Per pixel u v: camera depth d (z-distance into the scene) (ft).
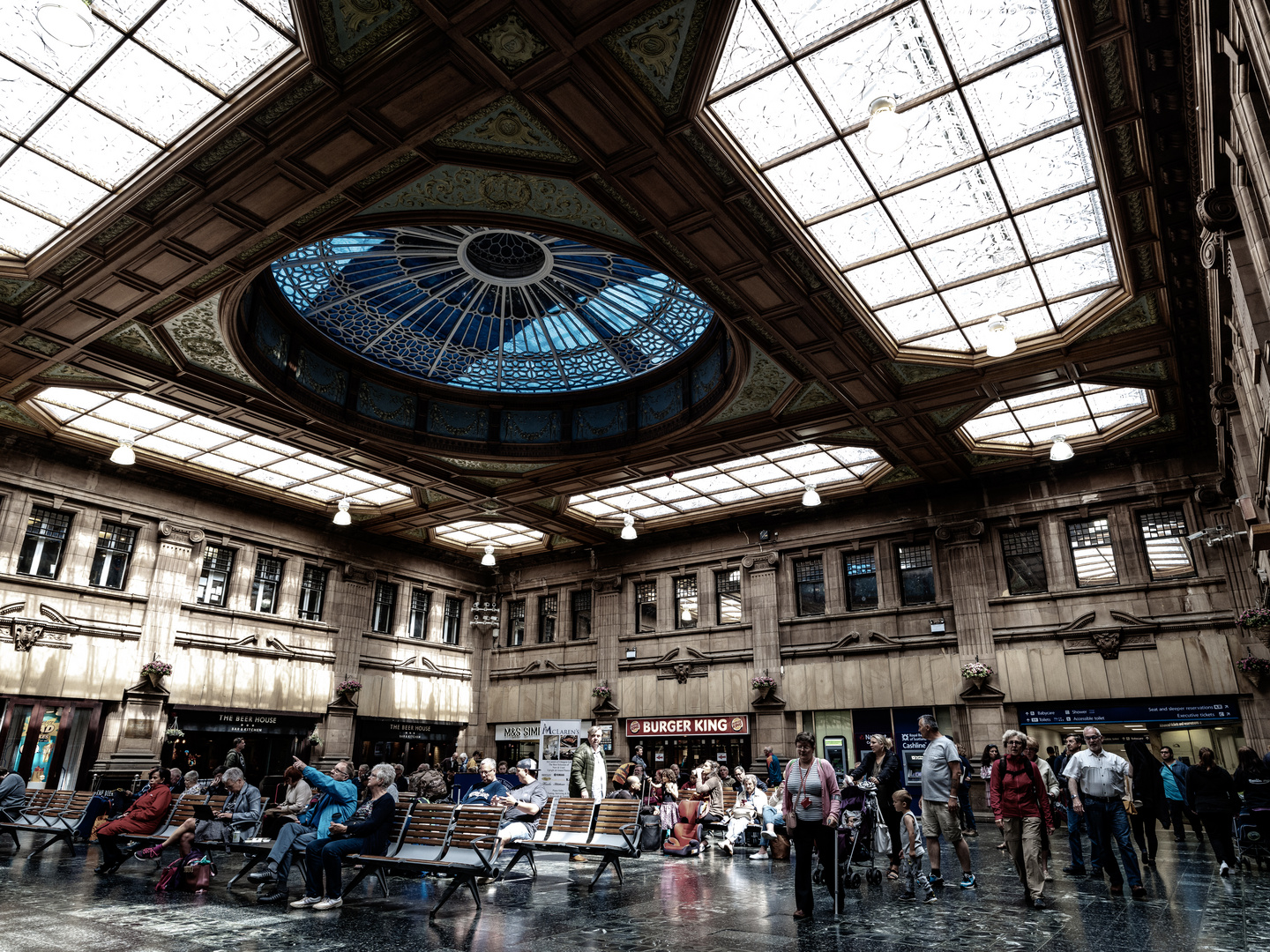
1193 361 47.55
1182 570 61.16
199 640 70.95
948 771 29.68
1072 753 32.63
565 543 92.07
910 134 32.83
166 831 34.88
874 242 39.32
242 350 47.50
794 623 77.00
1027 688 64.28
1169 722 58.90
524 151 32.40
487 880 32.96
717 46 27.32
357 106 29.19
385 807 28.53
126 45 28.32
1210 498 59.62
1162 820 45.21
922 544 72.69
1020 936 21.48
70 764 61.98
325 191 33.30
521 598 96.73
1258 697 55.93
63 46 28.37
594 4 25.41
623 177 33.14
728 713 77.82
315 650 79.87
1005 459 66.69
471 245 47.96
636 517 85.10
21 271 39.47
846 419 55.77
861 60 29.53
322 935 22.16
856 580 75.61
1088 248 39.37
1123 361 47.62
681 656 81.71
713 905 27.25
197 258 37.58
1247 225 25.12
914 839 30.14
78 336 44.37
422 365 60.23
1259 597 57.11
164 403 57.57
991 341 37.52
